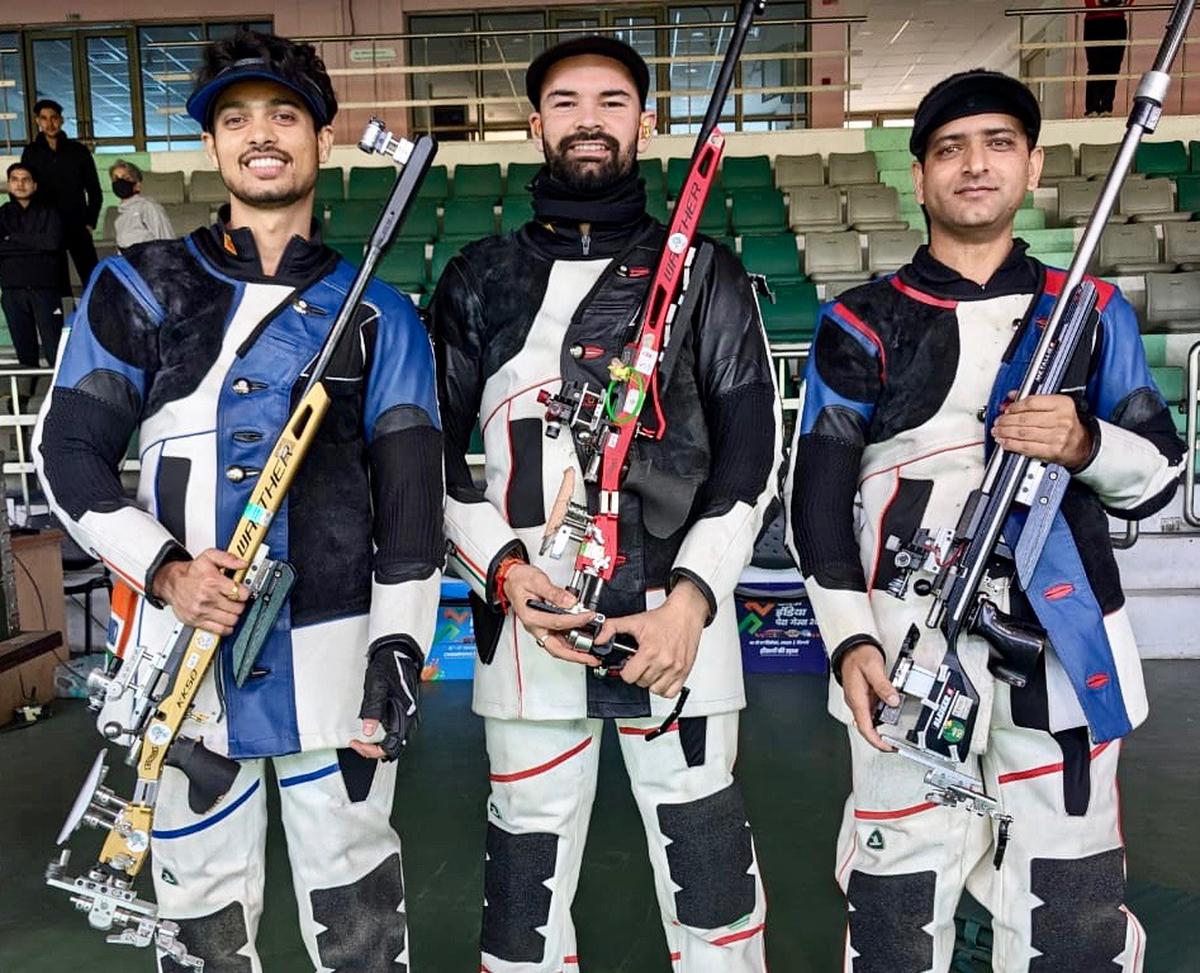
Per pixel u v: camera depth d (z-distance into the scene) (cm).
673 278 153
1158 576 434
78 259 689
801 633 411
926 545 144
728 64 153
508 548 150
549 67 157
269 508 136
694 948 165
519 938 165
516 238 164
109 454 143
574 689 157
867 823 154
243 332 143
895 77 1677
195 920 146
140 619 144
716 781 161
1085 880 147
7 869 258
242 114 141
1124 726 144
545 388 157
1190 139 892
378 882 150
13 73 1030
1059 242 721
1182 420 522
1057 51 1156
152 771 138
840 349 154
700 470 158
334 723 142
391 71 790
